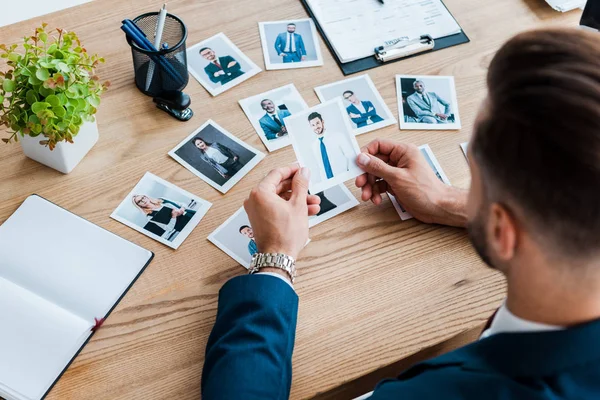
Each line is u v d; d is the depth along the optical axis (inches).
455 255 49.4
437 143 55.7
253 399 38.8
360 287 47.5
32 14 100.9
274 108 56.6
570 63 24.3
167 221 49.8
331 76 59.1
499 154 25.9
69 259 47.1
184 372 43.4
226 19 62.1
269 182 47.9
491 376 30.4
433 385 32.0
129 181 51.8
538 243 27.1
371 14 63.2
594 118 23.3
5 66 56.2
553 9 65.7
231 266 48.1
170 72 53.2
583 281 27.6
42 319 43.9
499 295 47.6
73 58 47.6
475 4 65.6
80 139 50.9
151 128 54.7
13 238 47.8
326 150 51.9
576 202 24.5
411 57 61.1
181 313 45.8
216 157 53.5
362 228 50.4
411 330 45.8
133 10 61.8
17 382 41.9
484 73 60.6
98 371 43.0
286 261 44.7
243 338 41.3
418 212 50.4
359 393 50.6
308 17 62.9
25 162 52.0
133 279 46.8
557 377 28.7
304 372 43.6
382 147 52.1
